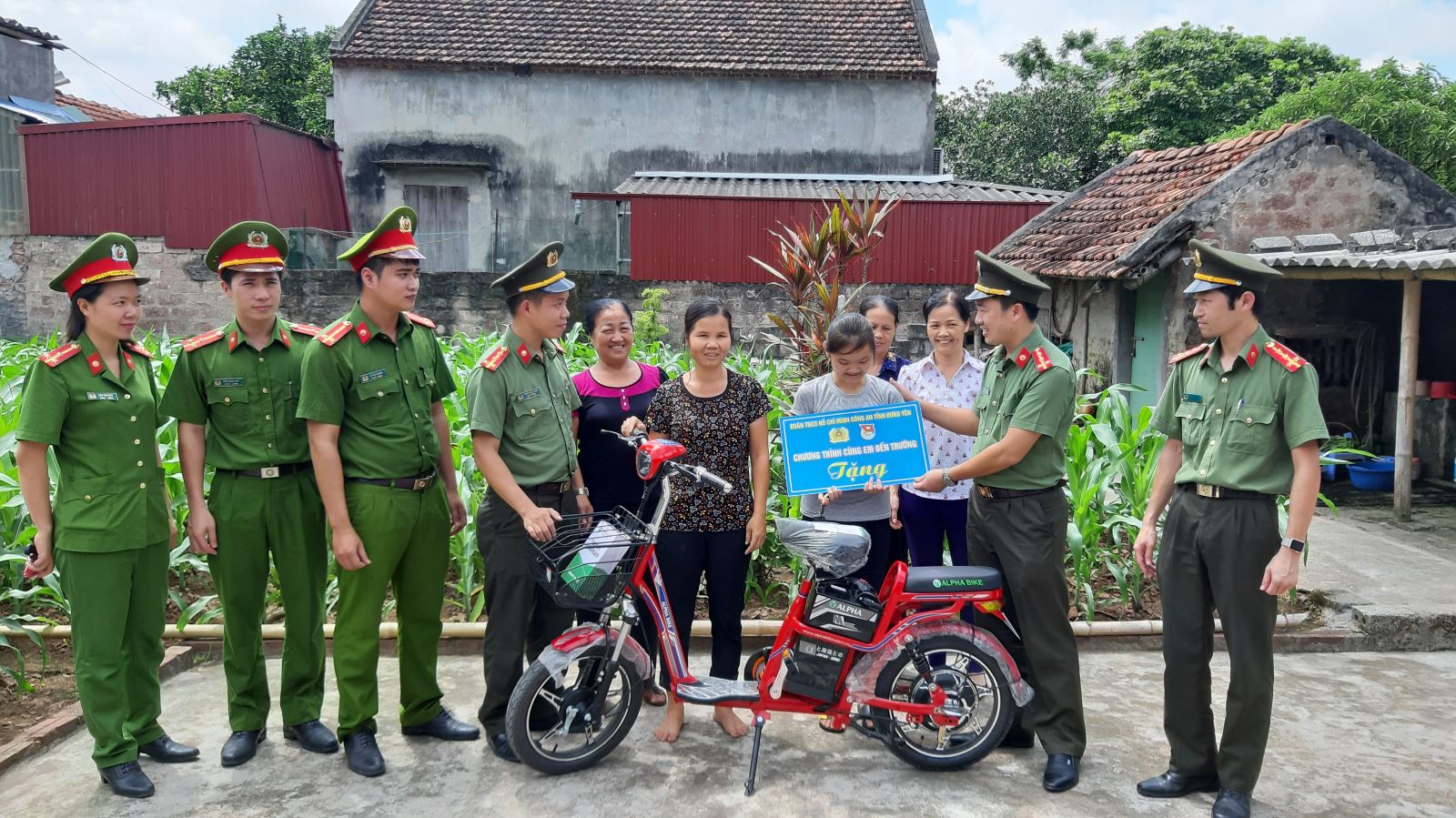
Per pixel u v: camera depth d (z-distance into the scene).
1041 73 20.98
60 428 3.12
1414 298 6.74
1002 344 3.36
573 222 16.45
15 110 14.59
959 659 3.69
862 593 3.36
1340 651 4.59
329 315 13.52
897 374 4.38
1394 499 7.30
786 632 3.33
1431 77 16.16
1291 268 7.50
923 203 12.84
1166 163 10.65
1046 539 3.27
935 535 3.94
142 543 3.22
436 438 3.50
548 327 3.41
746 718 3.78
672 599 3.55
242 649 3.42
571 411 3.64
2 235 14.63
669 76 16.56
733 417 3.56
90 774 3.33
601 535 3.25
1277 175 8.24
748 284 13.11
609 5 17.72
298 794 3.19
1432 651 4.62
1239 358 3.00
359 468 3.30
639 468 3.27
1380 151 8.29
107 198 14.51
